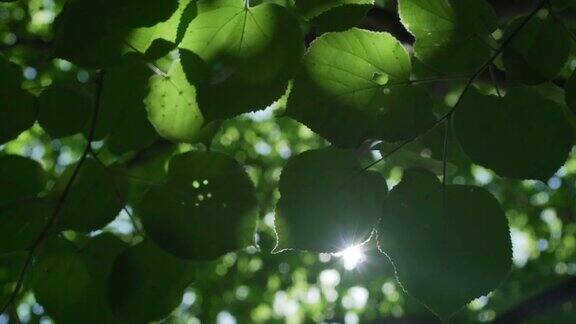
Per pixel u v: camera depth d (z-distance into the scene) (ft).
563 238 14.64
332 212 2.41
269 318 14.52
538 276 13.61
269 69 2.39
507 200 14.49
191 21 2.36
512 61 2.44
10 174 2.77
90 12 2.35
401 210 2.39
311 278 14.32
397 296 13.17
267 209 13.79
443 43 2.46
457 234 2.38
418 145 2.75
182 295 2.78
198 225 2.67
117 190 2.78
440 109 3.79
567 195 14.17
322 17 2.39
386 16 5.32
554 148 2.38
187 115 2.61
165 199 2.68
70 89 2.75
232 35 2.38
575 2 2.43
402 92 2.41
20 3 9.55
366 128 2.40
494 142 2.40
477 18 2.44
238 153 14.37
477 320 12.73
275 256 14.14
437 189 2.39
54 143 9.94
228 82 2.40
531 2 3.49
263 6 2.37
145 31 2.38
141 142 2.86
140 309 2.76
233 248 2.68
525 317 7.31
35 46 8.52
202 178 2.67
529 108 2.38
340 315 14.42
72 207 2.77
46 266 2.82
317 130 2.41
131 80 2.78
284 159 14.48
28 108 2.69
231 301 14.39
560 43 2.42
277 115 2.41
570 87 2.36
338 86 2.40
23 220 2.77
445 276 2.37
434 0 2.44
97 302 2.84
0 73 2.66
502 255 2.36
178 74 2.55
